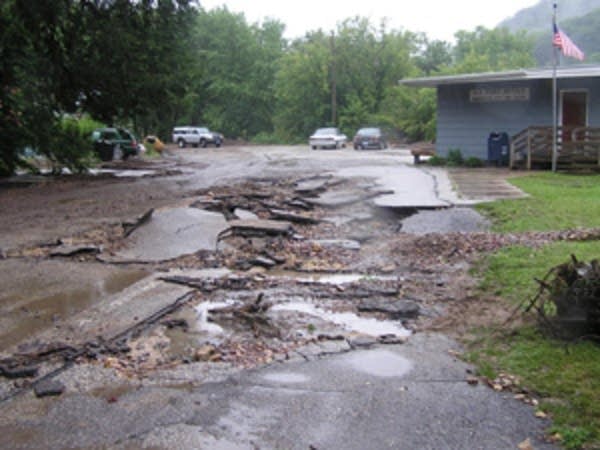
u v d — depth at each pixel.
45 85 23.16
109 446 4.13
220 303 7.44
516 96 23.03
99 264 9.52
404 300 7.33
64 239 11.22
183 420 4.46
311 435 4.25
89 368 5.47
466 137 24.25
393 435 4.24
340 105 63.56
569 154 20.33
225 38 74.69
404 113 48.28
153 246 10.43
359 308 7.06
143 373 5.35
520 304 6.56
